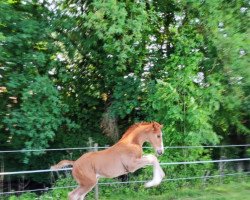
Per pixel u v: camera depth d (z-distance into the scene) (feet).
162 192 36.40
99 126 46.11
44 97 37.91
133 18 38.22
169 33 43.78
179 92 39.55
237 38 38.11
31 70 38.11
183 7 39.96
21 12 39.75
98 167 26.11
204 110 39.40
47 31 39.14
